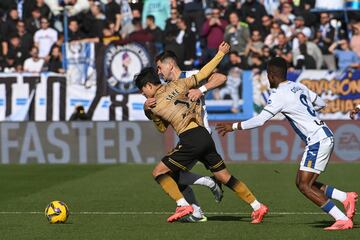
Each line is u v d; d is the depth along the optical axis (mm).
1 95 60219
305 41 61625
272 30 63156
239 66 61094
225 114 59125
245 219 33844
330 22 65625
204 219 33156
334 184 46781
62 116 60219
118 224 32500
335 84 58688
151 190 44656
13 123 59406
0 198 41781
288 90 30297
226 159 58031
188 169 32594
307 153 30109
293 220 33406
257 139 57812
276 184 46875
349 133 57375
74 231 30734
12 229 31453
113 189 45188
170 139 58250
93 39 66062
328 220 33375
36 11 68312
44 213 36188
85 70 60094
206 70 31609
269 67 30656
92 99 60156
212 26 63438
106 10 67312
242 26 63281
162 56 32656
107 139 58781
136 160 58625
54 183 48125
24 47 65500
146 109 31906
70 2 67938
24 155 59281
